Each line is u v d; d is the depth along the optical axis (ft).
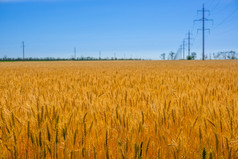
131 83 23.88
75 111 9.94
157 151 7.66
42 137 7.93
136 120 8.64
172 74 40.50
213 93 15.64
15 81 29.55
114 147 7.94
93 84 24.52
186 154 7.24
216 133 7.46
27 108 10.49
